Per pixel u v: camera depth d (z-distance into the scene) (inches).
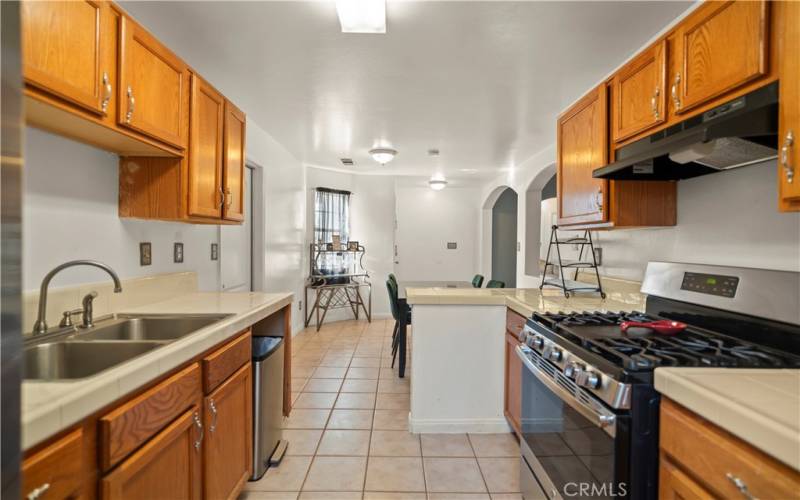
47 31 39.1
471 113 110.0
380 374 128.6
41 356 47.5
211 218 76.0
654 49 59.7
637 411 39.0
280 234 156.2
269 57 77.7
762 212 56.6
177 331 65.0
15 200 20.4
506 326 88.7
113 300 65.9
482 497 66.7
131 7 60.9
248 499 65.8
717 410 30.4
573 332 54.6
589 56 76.2
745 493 28.1
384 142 144.3
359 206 218.1
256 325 90.9
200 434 50.0
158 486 40.9
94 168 62.4
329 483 70.4
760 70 41.8
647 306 68.6
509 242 264.5
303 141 144.9
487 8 60.5
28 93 38.5
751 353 43.7
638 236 84.9
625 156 67.4
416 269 267.3
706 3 49.6
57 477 28.8
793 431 24.7
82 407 30.3
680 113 54.9
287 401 91.0
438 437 87.0
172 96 61.9
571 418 50.4
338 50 74.7
